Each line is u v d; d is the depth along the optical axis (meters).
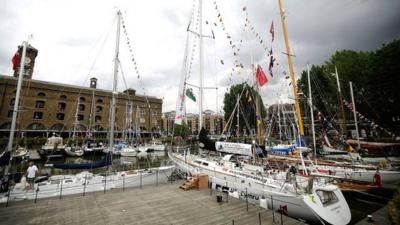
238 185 9.98
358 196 11.43
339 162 14.85
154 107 66.19
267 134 24.50
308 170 13.00
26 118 44.81
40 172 20.78
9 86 43.84
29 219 6.68
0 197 8.74
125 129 50.44
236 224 6.40
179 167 14.94
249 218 6.86
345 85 30.64
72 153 31.25
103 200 8.60
